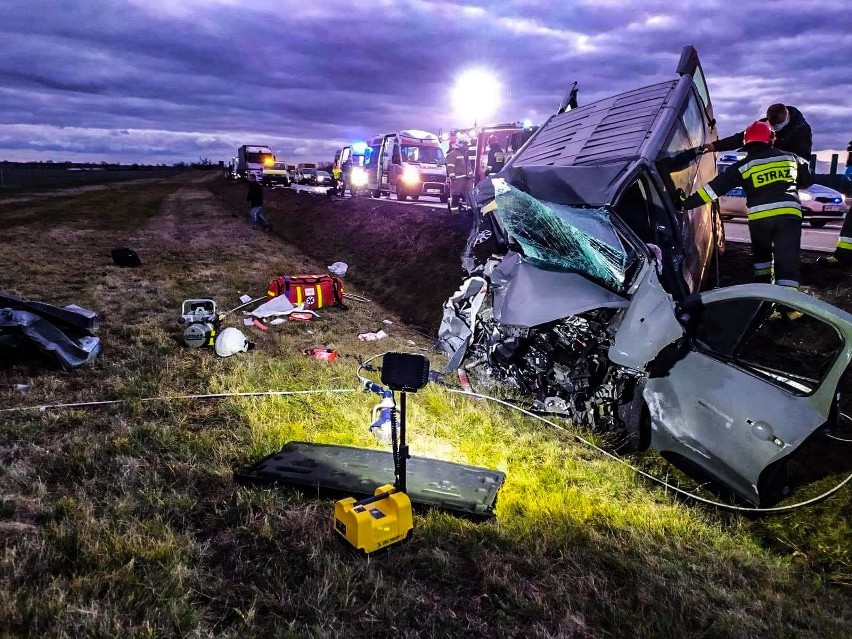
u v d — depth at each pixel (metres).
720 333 4.31
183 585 2.69
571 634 2.57
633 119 5.71
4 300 6.08
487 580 2.88
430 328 9.18
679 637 2.59
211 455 4.13
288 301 9.24
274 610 2.61
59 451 3.96
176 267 12.66
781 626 2.76
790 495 4.01
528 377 5.10
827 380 3.53
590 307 4.38
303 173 48.75
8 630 2.31
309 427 4.74
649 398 4.37
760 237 5.33
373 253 13.88
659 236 5.09
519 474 4.09
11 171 77.81
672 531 3.56
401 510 3.11
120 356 6.44
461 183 14.72
